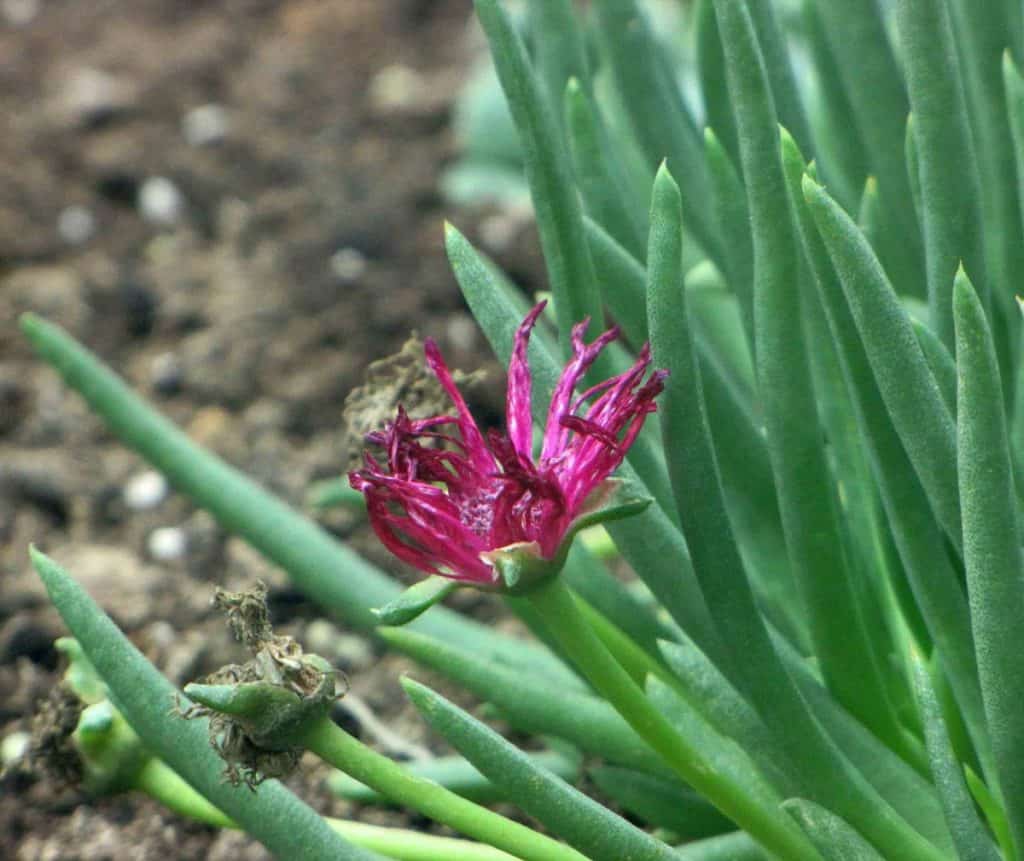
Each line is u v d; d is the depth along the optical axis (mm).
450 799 198
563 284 218
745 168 205
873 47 252
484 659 245
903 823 214
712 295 271
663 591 217
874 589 239
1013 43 240
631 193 262
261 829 200
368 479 189
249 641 193
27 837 295
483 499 196
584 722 238
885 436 210
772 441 214
